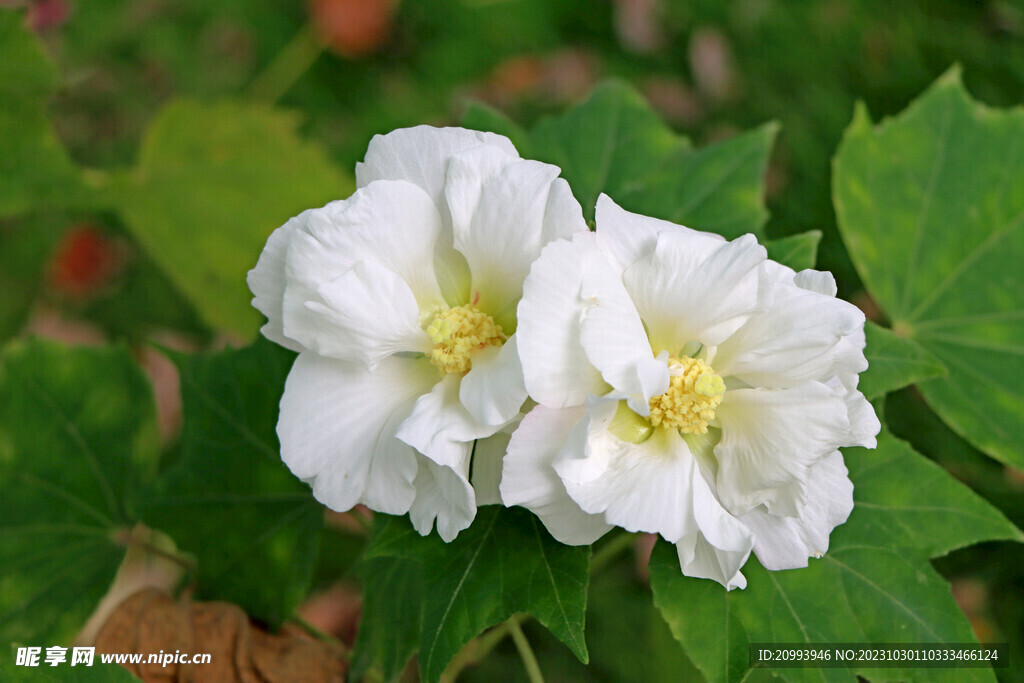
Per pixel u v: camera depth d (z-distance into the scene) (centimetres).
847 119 135
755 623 81
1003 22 130
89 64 140
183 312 137
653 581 81
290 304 77
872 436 77
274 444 86
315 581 98
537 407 76
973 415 89
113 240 137
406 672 95
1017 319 90
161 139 102
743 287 77
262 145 103
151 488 86
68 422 89
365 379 79
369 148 79
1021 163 91
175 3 145
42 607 87
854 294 121
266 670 84
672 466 77
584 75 149
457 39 149
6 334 124
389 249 78
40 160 99
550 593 78
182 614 85
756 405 78
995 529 82
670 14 146
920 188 92
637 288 78
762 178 89
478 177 78
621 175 90
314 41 146
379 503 78
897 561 82
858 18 138
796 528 78
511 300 79
